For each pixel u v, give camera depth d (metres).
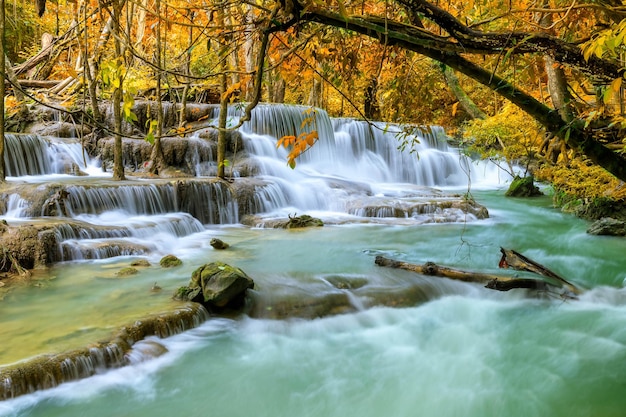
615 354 5.24
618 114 4.24
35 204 8.55
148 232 8.91
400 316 6.12
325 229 10.40
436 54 2.61
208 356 5.02
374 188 14.03
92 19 7.36
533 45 2.56
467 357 5.24
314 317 5.88
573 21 3.15
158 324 5.11
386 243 9.19
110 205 9.42
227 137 13.83
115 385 4.37
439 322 6.00
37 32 18.42
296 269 7.28
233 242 9.13
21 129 13.57
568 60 2.56
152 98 15.04
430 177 18.70
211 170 13.11
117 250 7.83
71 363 4.26
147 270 7.08
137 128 13.59
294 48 3.00
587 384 4.71
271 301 6.04
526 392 4.59
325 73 3.53
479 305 6.45
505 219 11.80
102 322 5.04
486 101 15.83
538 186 17.06
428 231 10.30
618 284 7.24
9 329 4.88
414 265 7.24
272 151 14.95
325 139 16.69
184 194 10.53
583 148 2.92
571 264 8.13
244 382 4.64
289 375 4.80
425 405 4.42
